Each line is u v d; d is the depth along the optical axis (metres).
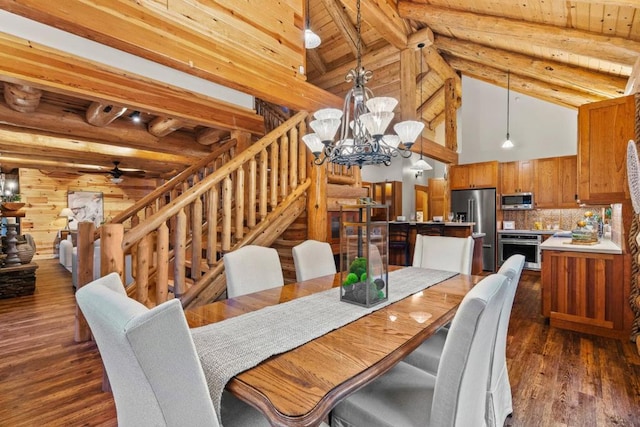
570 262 3.25
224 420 1.14
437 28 4.90
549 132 6.18
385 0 4.35
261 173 3.12
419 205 9.78
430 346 1.83
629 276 2.96
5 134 4.36
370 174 8.95
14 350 2.73
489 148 6.79
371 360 1.08
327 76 6.57
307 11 5.16
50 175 8.41
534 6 3.11
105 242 2.19
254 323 1.41
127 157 5.54
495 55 4.73
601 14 2.79
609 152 3.04
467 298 1.02
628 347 2.81
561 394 2.08
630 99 2.95
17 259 4.75
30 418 1.83
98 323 0.84
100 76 2.70
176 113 3.27
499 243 6.43
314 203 3.51
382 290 1.72
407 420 1.14
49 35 2.43
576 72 4.11
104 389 2.10
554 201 6.01
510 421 1.82
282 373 1.00
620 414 1.87
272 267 2.26
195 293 2.55
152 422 0.81
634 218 2.91
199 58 2.67
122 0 2.24
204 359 1.08
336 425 1.29
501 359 1.73
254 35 3.14
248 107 4.04
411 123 2.05
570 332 3.18
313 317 1.48
